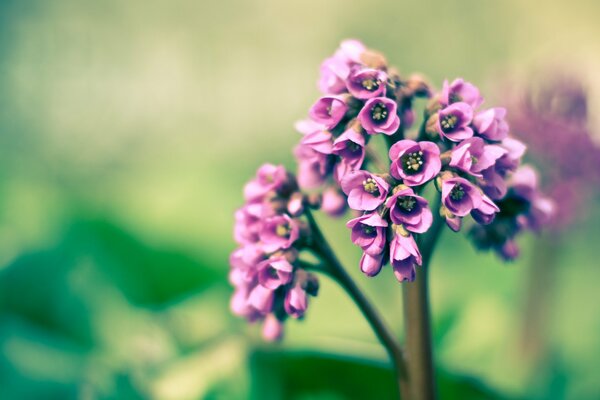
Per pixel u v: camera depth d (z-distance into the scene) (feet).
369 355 1.81
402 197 1.25
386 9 5.43
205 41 5.21
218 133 5.06
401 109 1.33
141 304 2.29
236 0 5.27
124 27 4.96
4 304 2.10
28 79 4.48
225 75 5.22
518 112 2.17
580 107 2.15
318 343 1.84
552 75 2.19
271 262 1.30
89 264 2.24
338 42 5.48
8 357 1.93
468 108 1.26
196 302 2.23
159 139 4.74
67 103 4.56
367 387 1.82
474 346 2.20
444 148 1.30
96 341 2.11
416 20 5.38
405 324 1.39
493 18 5.31
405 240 1.23
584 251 2.80
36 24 4.60
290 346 1.85
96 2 4.82
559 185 2.14
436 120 1.27
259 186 1.36
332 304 2.22
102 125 4.57
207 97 5.13
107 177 3.59
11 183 2.79
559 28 5.31
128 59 4.89
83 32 4.73
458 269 2.66
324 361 1.82
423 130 1.31
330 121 1.29
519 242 2.69
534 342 2.21
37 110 4.43
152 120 4.87
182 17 5.14
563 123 2.13
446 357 2.12
